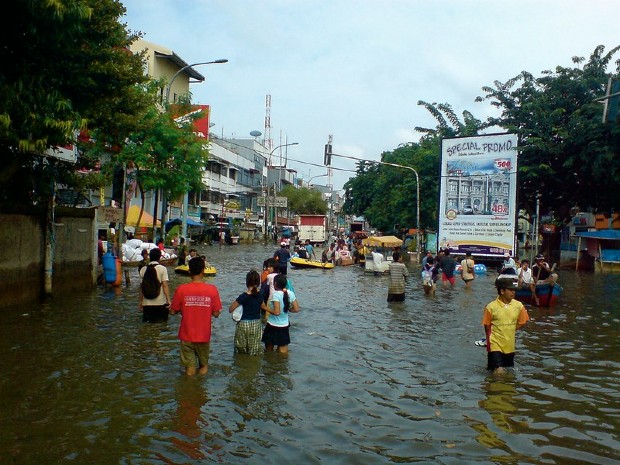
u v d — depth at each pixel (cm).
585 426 626
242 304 922
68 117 1043
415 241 5197
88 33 1220
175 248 3675
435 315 1452
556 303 1762
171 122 2584
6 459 502
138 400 675
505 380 812
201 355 796
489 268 3569
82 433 567
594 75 3606
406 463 518
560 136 3494
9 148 1303
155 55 4181
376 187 5794
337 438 577
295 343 1044
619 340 1148
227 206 6644
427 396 729
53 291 1509
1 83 990
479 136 3531
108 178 2480
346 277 2736
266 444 555
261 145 8975
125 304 1398
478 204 3528
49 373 779
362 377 816
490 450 553
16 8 952
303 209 9538
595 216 4259
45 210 1417
